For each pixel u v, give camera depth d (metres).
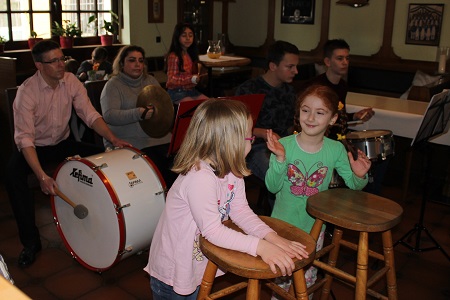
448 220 3.35
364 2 6.48
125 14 6.23
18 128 2.59
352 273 2.63
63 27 5.75
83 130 3.35
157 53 6.70
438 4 6.10
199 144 1.36
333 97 1.80
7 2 5.18
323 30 7.08
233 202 1.50
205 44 7.49
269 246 1.30
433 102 2.42
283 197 1.96
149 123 2.99
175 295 1.53
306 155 1.88
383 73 6.55
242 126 1.36
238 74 6.09
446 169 3.75
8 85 3.68
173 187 1.46
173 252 1.46
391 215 1.68
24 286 2.42
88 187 2.25
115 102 3.07
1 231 3.01
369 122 3.38
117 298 2.36
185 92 4.52
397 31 6.48
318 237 1.79
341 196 1.85
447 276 2.64
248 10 7.72
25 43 5.42
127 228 2.20
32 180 2.65
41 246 2.76
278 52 2.68
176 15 6.86
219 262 1.32
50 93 2.78
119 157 2.31
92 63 4.95
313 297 2.37
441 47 5.90
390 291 1.91
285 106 2.83
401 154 3.98
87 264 2.43
